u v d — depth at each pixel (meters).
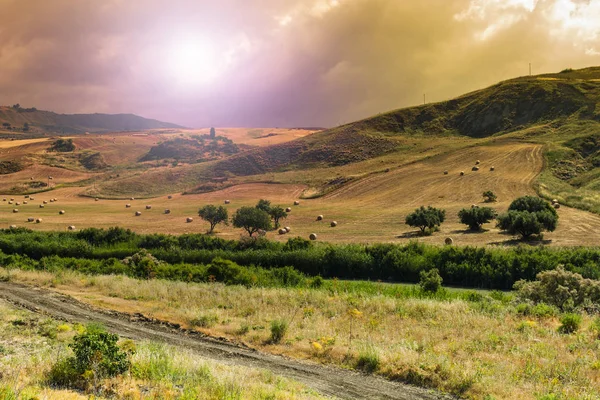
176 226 75.94
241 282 34.56
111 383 10.95
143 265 39.88
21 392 9.14
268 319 20.78
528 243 48.78
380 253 41.78
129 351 13.27
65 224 78.88
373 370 14.21
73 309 22.70
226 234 66.69
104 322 20.14
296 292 27.62
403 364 14.12
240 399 10.27
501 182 87.38
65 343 15.52
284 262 43.28
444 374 13.29
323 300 25.03
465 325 19.30
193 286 30.17
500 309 22.28
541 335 17.58
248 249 47.38
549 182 83.38
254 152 161.75
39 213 95.12
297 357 15.66
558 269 24.91
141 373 11.76
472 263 37.66
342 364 14.81
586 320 19.94
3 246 51.19
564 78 171.75
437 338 17.25
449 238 51.84
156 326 19.81
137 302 24.88
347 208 86.50
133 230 71.75
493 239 52.72
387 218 73.69
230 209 95.12
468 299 28.53
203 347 16.64
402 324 19.78
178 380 11.57
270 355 15.88
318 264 42.06
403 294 29.39
